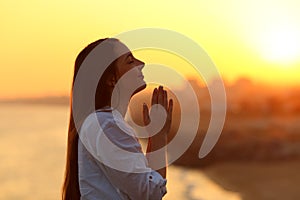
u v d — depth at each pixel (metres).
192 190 32.03
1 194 30.38
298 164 50.81
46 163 45.88
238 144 58.44
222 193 33.03
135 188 2.06
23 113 185.50
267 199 31.75
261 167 50.03
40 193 30.72
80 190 2.20
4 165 44.69
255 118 93.12
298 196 32.47
